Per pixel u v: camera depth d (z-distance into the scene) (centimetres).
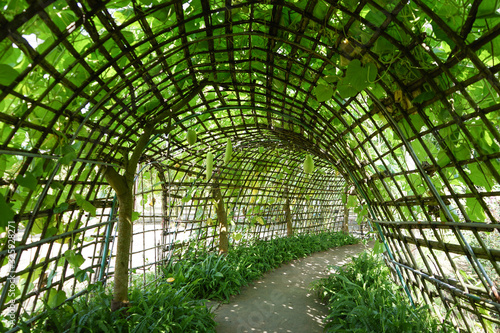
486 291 117
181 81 168
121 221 178
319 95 133
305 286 348
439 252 296
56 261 151
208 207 408
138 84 148
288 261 475
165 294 229
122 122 157
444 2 78
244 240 461
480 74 73
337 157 225
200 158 337
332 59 122
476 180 106
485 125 88
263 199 521
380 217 203
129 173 178
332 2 87
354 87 107
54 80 98
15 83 79
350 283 266
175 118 203
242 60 143
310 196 655
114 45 115
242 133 300
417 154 132
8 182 108
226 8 101
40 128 105
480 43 72
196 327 213
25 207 114
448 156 104
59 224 152
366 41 97
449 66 84
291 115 215
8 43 74
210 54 142
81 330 166
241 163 404
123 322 174
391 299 221
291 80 158
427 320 178
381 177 166
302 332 235
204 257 361
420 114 104
